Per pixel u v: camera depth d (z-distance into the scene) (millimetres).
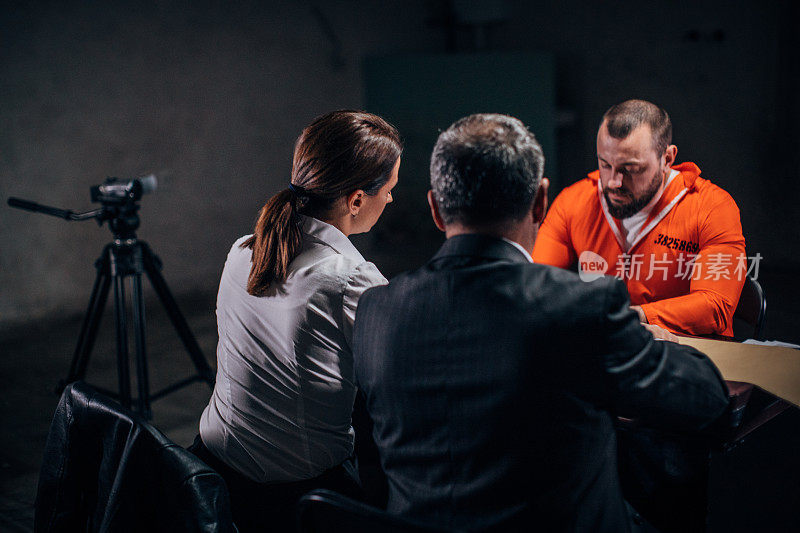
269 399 1258
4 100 4293
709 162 5512
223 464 1317
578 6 6078
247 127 5504
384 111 6289
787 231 5172
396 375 940
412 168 6324
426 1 6711
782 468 1834
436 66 6160
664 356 904
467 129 959
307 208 1290
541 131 6062
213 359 3816
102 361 3873
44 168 4504
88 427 1170
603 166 1815
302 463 1284
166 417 3066
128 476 1081
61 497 1182
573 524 885
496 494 885
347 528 896
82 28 4555
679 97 5605
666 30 5582
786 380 1162
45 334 4410
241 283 1288
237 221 5531
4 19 4234
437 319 920
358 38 6195
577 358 850
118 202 2691
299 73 5793
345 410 1292
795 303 4461
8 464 2668
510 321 872
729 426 1092
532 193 951
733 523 1668
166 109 5020
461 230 967
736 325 4125
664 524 1394
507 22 6555
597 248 1967
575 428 873
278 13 5590
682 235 1838
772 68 5059
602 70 6031
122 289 2744
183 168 5156
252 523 1295
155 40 4906
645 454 1367
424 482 935
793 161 5074
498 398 871
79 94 4594
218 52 5254
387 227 6410
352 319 1225
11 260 4418
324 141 1276
